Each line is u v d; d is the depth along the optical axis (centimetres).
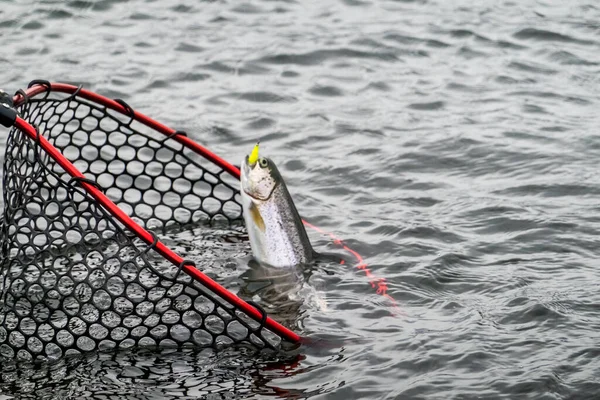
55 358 865
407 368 838
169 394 811
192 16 2062
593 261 1055
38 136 891
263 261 1059
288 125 1543
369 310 951
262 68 1791
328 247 1105
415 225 1166
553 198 1248
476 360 843
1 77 1694
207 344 890
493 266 1048
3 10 2042
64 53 1831
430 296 980
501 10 2141
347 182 1327
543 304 941
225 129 1523
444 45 1931
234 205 1252
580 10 2145
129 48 1869
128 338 875
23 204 909
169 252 870
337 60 1839
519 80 1759
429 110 1616
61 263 1042
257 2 2162
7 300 955
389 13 2108
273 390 814
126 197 1270
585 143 1454
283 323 927
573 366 827
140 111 1582
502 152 1423
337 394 803
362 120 1566
